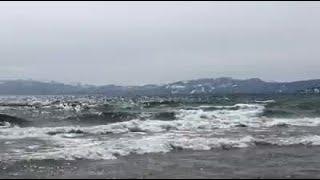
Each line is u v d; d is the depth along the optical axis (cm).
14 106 5053
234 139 2241
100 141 2173
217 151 1922
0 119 3234
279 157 1780
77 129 2700
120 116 3709
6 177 1344
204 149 1967
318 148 2038
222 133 2583
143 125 2905
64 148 1922
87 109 4597
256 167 1543
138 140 2153
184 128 2861
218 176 1354
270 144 2139
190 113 3834
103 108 4744
